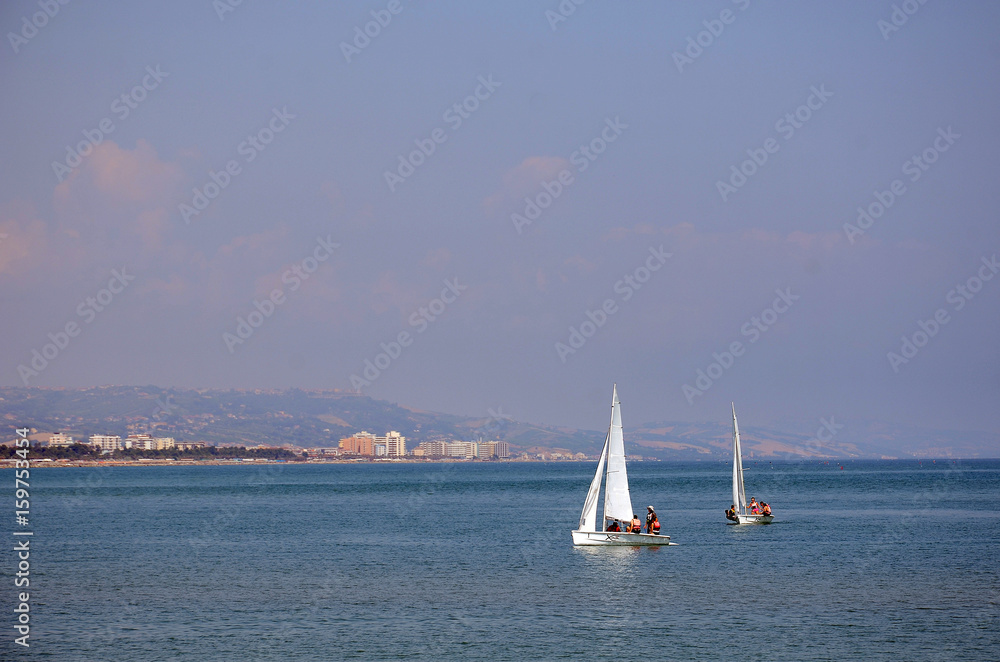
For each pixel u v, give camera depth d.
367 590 94.00
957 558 114.25
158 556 123.12
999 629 74.75
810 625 76.56
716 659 67.00
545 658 67.62
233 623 78.62
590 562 113.50
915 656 67.44
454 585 96.69
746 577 100.75
